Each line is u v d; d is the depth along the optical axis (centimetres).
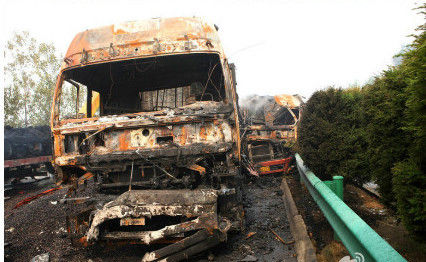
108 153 370
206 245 287
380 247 154
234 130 361
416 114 196
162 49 374
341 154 389
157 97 566
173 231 292
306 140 443
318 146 420
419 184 204
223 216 354
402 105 249
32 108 1622
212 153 346
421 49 184
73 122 388
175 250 286
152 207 300
